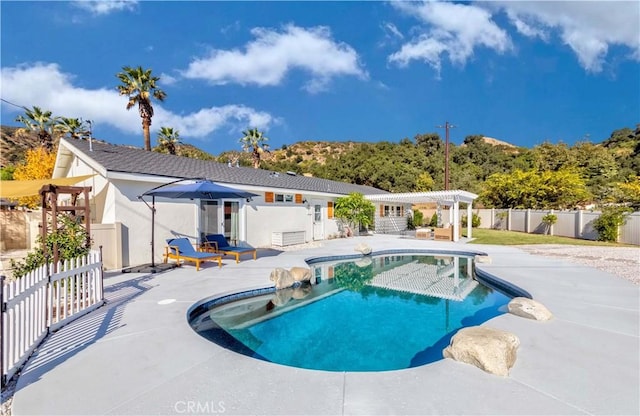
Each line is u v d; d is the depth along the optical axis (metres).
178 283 7.52
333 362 4.47
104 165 9.52
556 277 8.12
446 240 18.36
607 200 21.77
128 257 9.89
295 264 10.22
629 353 3.79
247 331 5.62
